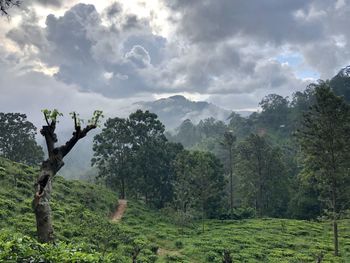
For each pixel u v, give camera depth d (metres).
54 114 10.32
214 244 42.72
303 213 80.56
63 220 37.88
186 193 63.31
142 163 75.75
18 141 83.25
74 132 10.65
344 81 160.00
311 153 45.03
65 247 8.62
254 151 83.88
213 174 72.25
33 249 8.02
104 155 77.25
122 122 77.38
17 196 40.12
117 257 30.30
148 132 79.00
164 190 77.44
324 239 50.84
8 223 31.55
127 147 77.44
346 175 43.97
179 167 69.50
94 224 33.56
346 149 43.50
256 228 55.94
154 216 59.88
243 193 85.12
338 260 39.34
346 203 45.09
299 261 37.97
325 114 44.06
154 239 44.00
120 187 78.31
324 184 46.34
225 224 61.44
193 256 38.50
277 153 84.38
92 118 10.85
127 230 44.53
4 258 7.37
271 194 84.75
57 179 57.47
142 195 82.00
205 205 71.12
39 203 9.80
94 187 62.69
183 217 57.06
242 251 40.69
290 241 47.66
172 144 82.69
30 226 31.33
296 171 101.88
